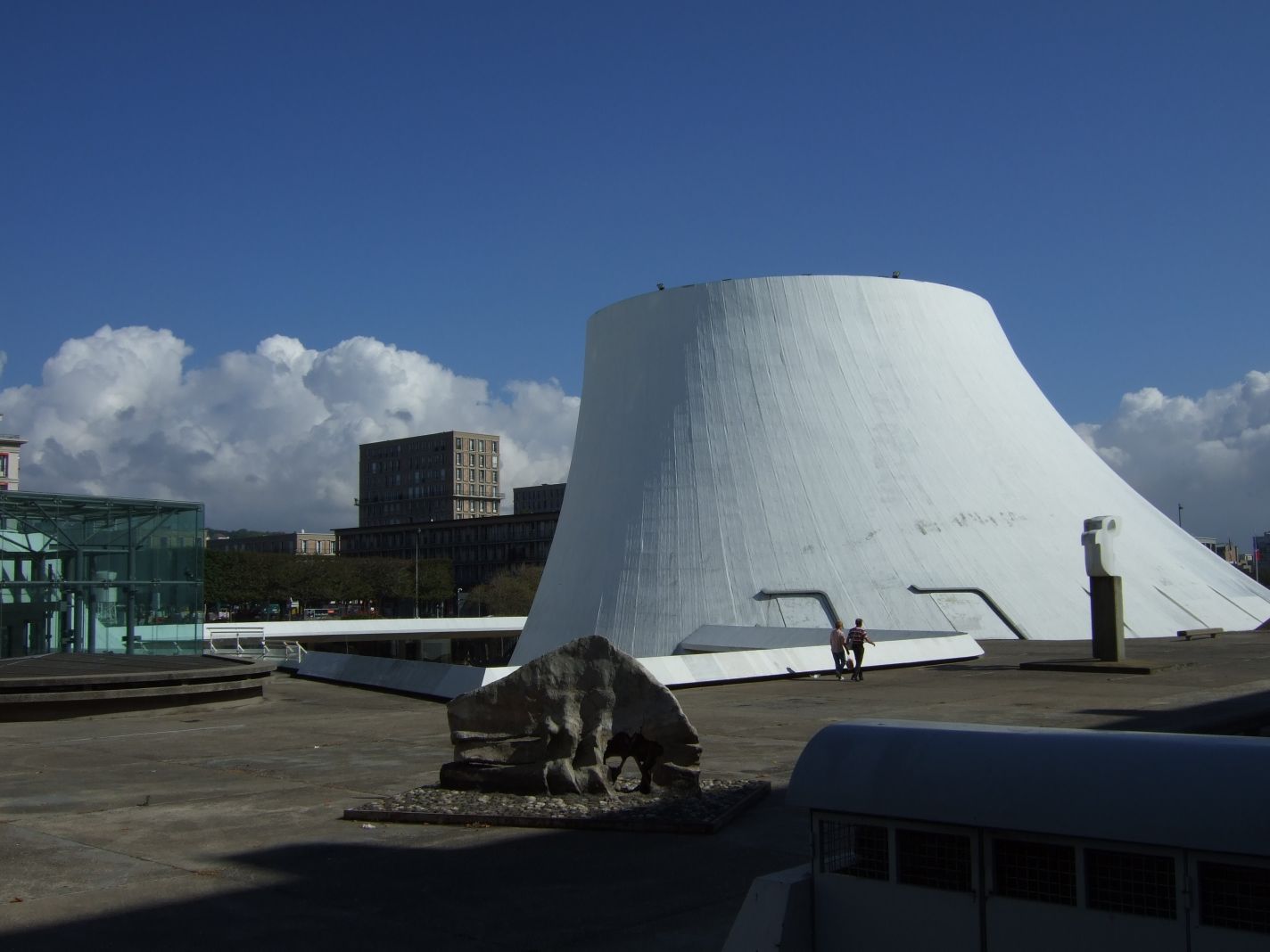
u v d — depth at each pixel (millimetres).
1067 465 30891
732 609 27328
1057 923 3658
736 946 4238
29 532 19031
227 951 5113
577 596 29719
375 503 133375
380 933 5348
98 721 13703
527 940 5234
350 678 18906
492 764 8203
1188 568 29406
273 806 8250
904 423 29203
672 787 8062
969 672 19000
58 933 5363
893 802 3977
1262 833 3281
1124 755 3623
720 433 29203
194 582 20781
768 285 29922
